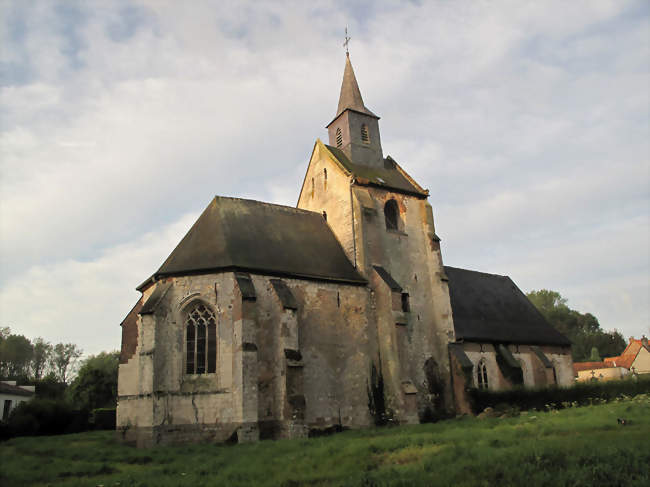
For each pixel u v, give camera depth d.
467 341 37.69
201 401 25.25
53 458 19.56
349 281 30.78
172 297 27.11
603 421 18.86
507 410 30.47
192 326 27.03
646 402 27.19
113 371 67.69
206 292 27.03
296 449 18.64
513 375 38.56
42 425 38.22
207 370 26.16
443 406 32.78
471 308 42.28
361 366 29.62
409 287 34.34
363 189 34.41
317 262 31.20
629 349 82.81
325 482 12.58
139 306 30.75
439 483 10.83
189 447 22.09
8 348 101.19
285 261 29.73
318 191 37.62
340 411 28.17
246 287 26.27
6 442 27.28
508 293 48.31
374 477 11.87
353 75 41.25
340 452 16.47
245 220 31.77
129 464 18.58
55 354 114.69
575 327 101.00
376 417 29.06
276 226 32.84
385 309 30.64
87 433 34.91
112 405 59.19
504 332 41.41
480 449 14.23
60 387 72.69
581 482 10.15
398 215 36.09
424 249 36.25
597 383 33.44
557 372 44.56
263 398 25.67
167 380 25.67
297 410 25.16
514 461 12.04
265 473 13.96
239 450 19.73
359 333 30.22
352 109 39.25
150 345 25.42
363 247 32.22
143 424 24.45
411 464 13.53
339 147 39.62
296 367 25.77
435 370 33.44
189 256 28.25
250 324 25.45
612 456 11.75
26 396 60.31
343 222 34.28
